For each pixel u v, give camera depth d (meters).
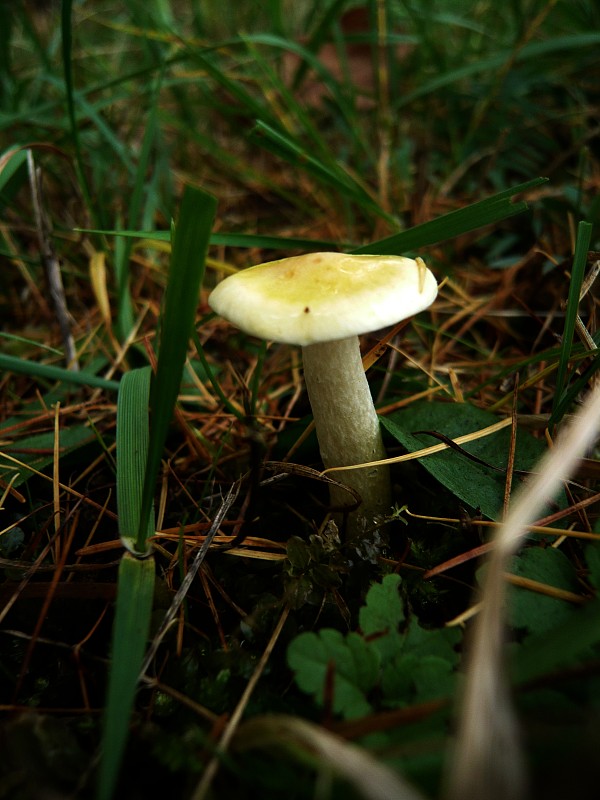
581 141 0.24
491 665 0.07
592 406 0.10
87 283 0.24
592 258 0.15
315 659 0.09
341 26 0.34
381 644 0.10
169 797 0.09
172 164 0.32
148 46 0.28
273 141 0.16
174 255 0.09
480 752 0.07
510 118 0.30
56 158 0.28
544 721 0.08
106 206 0.25
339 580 0.12
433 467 0.13
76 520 0.14
